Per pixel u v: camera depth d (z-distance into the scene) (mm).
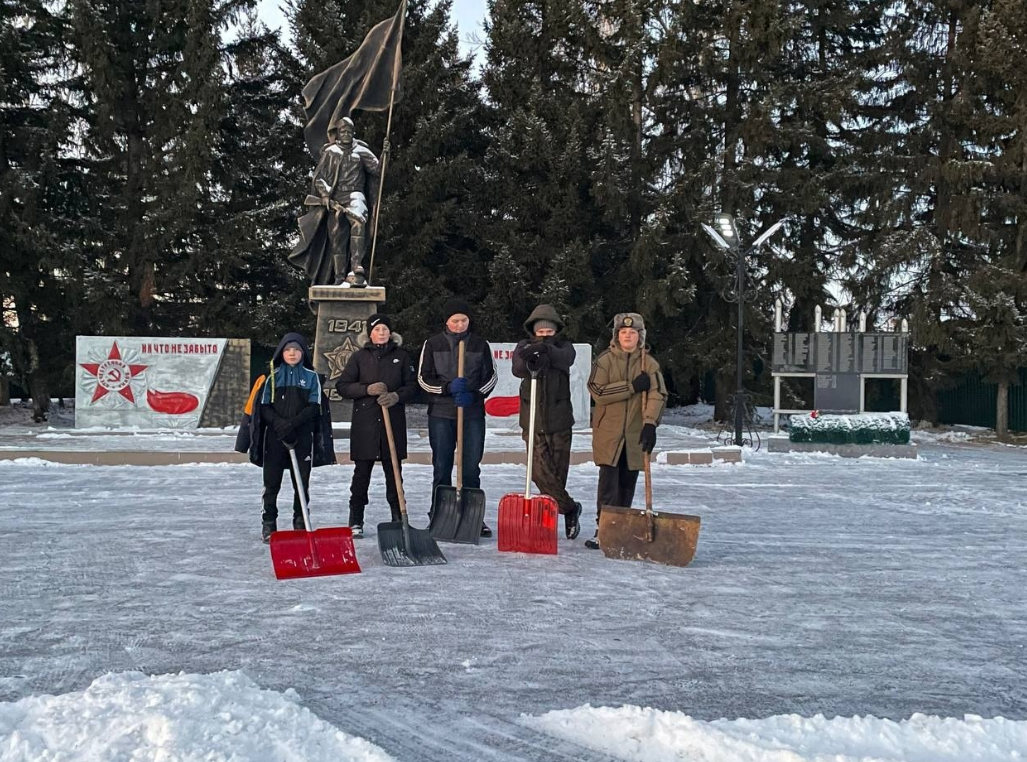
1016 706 3471
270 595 5090
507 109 25047
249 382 17438
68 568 5816
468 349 7066
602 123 24078
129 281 23250
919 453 16953
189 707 2924
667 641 4266
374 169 17719
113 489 9898
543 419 6816
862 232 24906
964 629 4574
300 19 24500
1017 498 10148
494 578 5562
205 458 12617
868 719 3068
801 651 4145
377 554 6281
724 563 6215
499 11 25266
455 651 4059
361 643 4168
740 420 16516
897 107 24531
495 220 25016
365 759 2719
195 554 6301
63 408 24484
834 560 6391
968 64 21609
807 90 22562
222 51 24172
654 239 22297
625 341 6434
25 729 2752
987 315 20594
